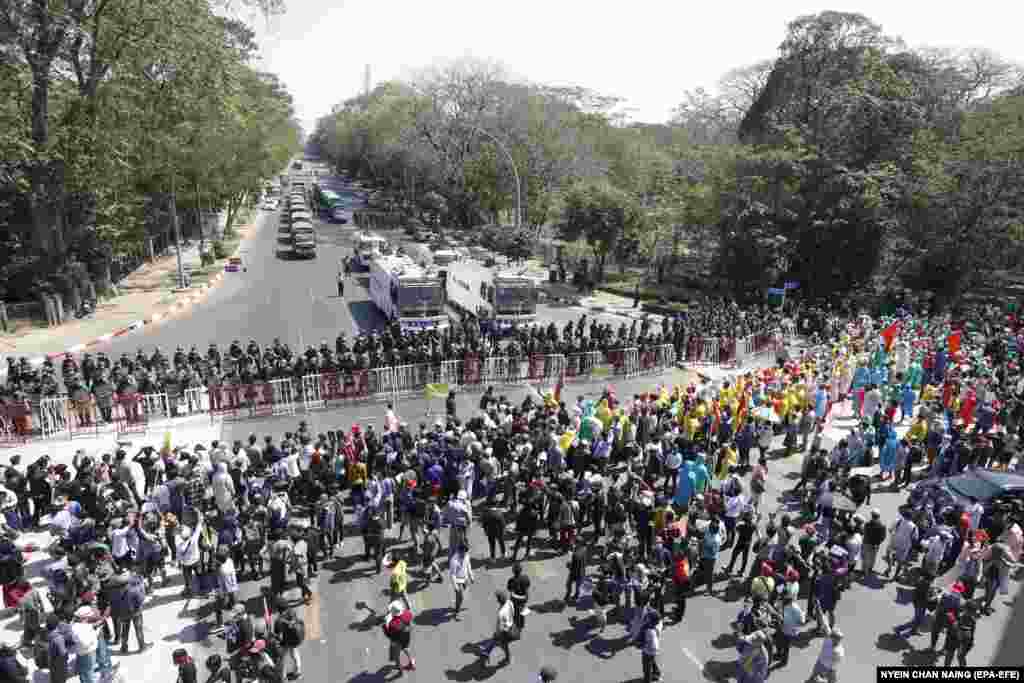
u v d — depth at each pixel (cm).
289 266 5612
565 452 1891
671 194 5925
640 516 1537
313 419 2356
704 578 1460
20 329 3394
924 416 2112
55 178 3538
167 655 1238
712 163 5081
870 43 5422
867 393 2395
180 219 6744
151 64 3834
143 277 4956
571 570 1395
